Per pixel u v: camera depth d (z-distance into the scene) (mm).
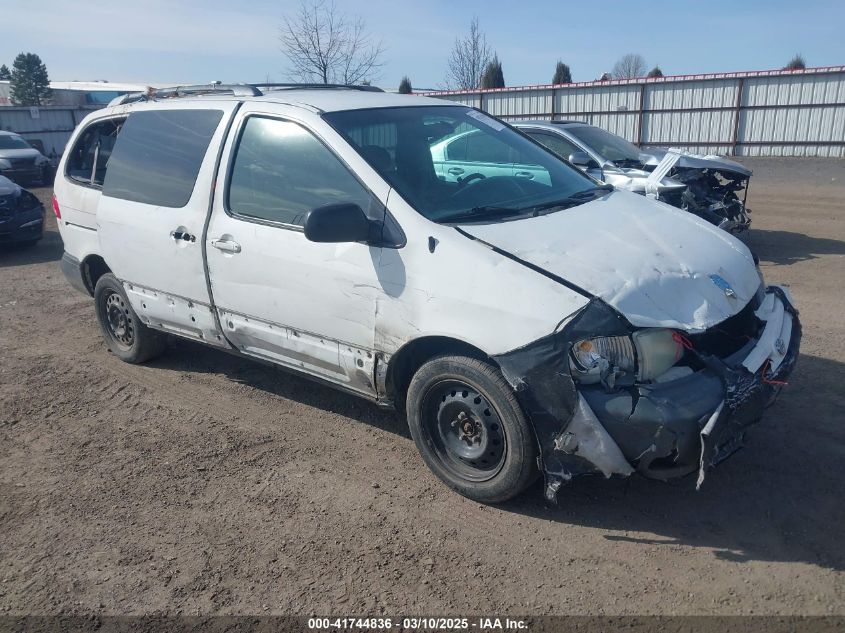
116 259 5234
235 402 5031
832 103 22812
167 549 3379
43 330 6867
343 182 3902
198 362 5820
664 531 3350
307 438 4445
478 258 3375
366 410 4805
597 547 3254
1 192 10516
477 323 3320
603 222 3855
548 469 3230
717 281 3461
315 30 22469
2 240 10461
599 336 3045
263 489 3869
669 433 2980
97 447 4441
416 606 2928
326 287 3891
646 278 3287
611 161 9555
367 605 2949
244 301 4367
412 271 3543
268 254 4133
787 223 11875
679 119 25797
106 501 3816
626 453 3061
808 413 4387
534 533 3379
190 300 4766
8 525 3633
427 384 3639
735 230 9422
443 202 3830
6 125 30641
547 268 3283
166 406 5016
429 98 4926
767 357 3398
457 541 3340
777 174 19281
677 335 3148
